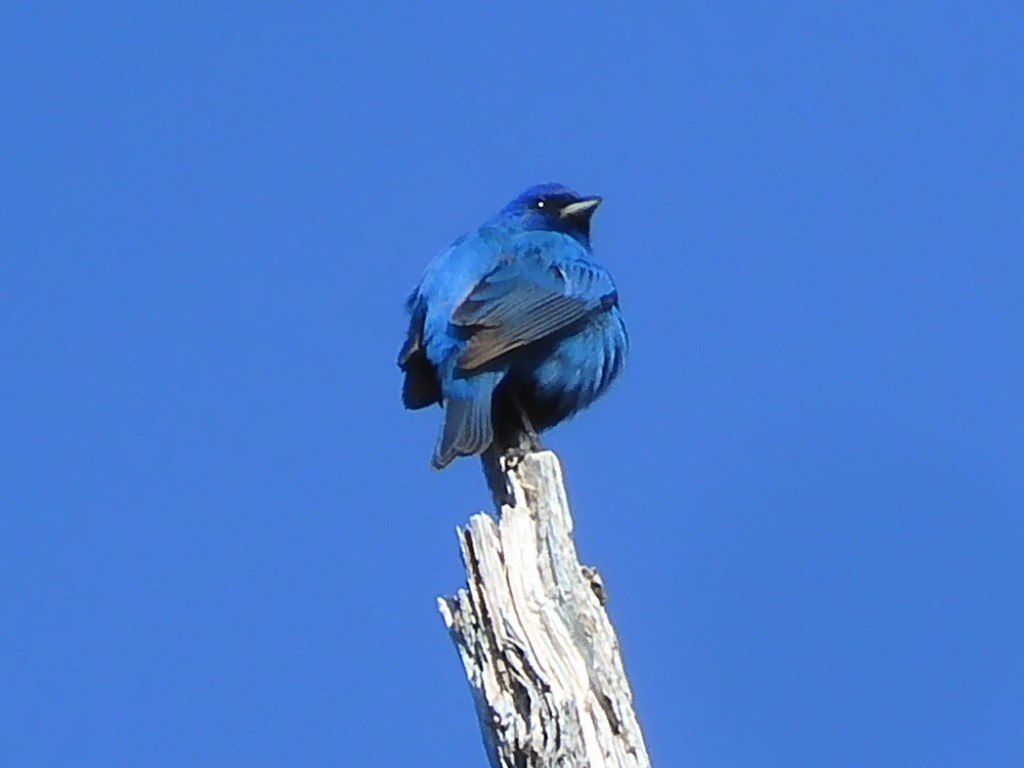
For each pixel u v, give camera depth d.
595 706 9.97
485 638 10.38
